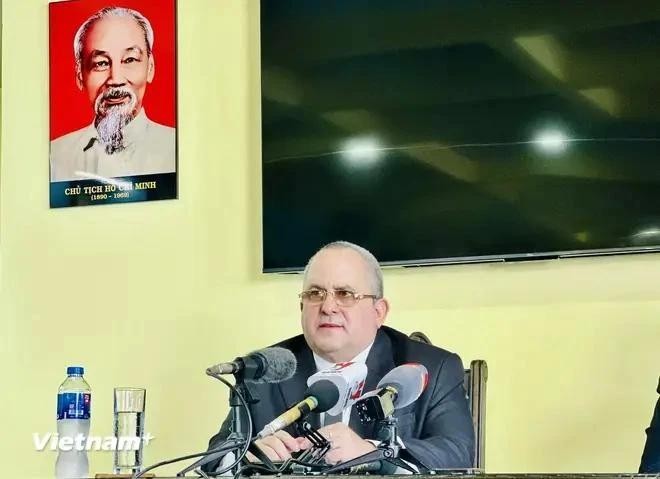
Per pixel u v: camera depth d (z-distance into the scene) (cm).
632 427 358
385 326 371
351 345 365
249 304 414
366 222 395
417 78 393
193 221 427
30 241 448
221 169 425
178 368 421
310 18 410
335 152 402
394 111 395
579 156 368
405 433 345
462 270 386
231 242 420
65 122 449
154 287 429
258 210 418
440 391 349
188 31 435
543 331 372
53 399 437
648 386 358
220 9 431
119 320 432
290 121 410
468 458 339
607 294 366
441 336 385
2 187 454
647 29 363
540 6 378
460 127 385
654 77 361
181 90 434
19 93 456
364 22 402
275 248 406
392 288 394
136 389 362
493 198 378
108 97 443
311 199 404
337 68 405
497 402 374
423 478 249
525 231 372
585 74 370
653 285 362
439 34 391
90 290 438
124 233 436
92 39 448
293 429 317
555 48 374
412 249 387
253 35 426
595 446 362
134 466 356
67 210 445
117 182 439
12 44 459
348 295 367
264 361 260
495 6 384
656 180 358
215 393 415
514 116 378
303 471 275
